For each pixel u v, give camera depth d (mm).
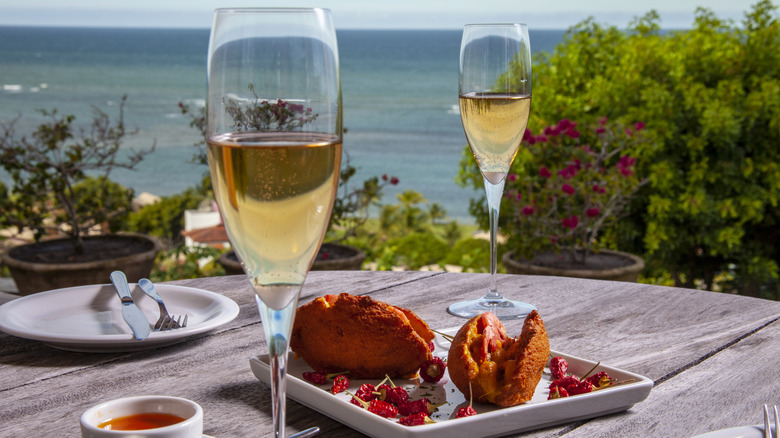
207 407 827
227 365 968
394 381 889
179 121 48938
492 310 1183
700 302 1258
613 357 981
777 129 5344
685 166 5570
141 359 993
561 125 3635
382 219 22766
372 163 40594
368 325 866
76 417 803
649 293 1320
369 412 732
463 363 792
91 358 999
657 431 753
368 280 1428
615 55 5789
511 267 3416
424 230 23734
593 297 1296
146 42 118438
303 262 597
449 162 41125
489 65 1185
